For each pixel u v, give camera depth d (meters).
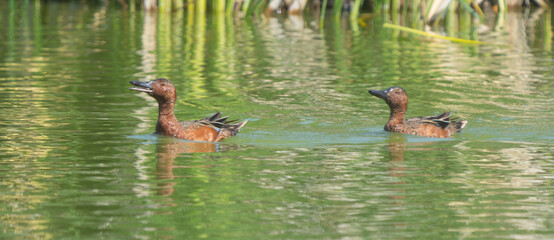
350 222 8.92
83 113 15.25
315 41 26.20
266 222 8.92
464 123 14.45
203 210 9.34
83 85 18.22
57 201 9.64
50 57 22.31
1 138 13.08
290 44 25.44
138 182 10.54
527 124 14.80
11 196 9.84
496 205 9.59
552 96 17.42
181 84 18.53
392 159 12.03
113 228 8.68
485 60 22.45
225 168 11.37
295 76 19.81
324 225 8.81
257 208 9.44
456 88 18.39
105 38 26.34
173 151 12.45
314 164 11.67
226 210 9.34
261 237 8.41
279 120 15.01
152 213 9.23
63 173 10.97
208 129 13.59
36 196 9.85
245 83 18.80
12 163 11.48
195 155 12.22
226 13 33.22
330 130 14.23
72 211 9.27
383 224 8.85
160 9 33.81
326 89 18.19
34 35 26.91
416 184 10.55
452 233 8.55
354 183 10.58
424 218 9.09
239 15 33.25
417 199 9.85
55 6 36.91
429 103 16.70
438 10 30.16
